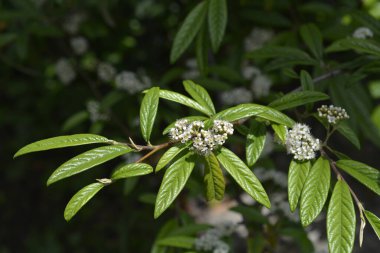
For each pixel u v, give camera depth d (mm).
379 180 728
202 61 944
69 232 1785
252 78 1072
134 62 1481
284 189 1006
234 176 708
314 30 930
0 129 1982
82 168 705
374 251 1557
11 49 1378
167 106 1121
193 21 907
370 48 801
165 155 709
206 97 772
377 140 966
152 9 1397
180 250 958
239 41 1123
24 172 1914
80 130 1672
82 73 1271
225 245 904
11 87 1759
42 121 1779
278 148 987
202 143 705
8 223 1838
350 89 940
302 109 938
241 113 725
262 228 964
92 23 1296
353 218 707
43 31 1201
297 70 1094
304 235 957
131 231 1620
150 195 1006
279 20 1078
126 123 1271
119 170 709
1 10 1206
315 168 731
